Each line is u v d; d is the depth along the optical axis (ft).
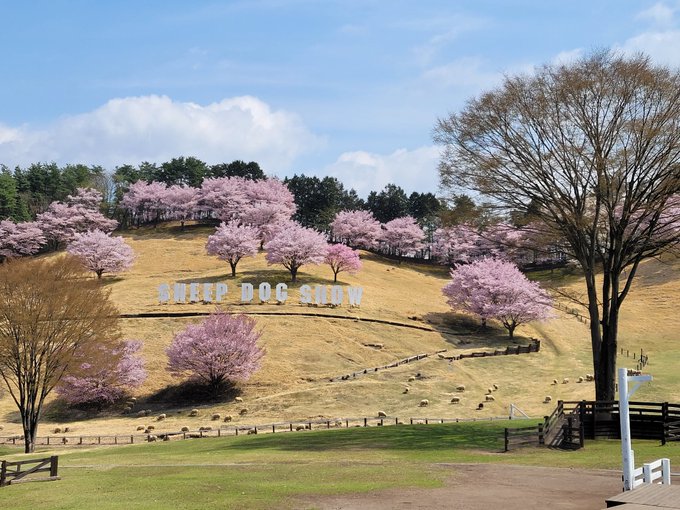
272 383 234.58
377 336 290.56
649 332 295.89
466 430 134.21
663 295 343.26
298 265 360.89
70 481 87.40
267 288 312.50
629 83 111.24
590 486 73.46
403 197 651.25
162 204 567.59
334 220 543.39
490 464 90.63
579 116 114.52
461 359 264.72
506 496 68.23
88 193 550.77
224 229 371.15
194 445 135.23
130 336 269.03
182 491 73.87
